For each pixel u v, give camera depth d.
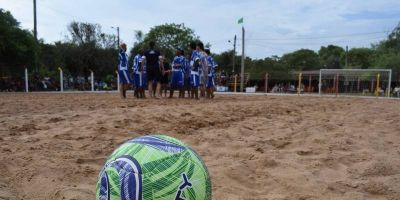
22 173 4.08
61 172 4.20
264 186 4.18
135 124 7.11
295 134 6.82
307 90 36.53
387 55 54.53
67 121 7.45
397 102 15.96
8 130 6.46
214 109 9.86
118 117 7.78
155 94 15.45
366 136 6.78
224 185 4.11
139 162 2.24
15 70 32.69
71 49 50.31
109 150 5.27
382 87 34.25
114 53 53.03
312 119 8.81
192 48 14.68
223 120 8.16
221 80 34.75
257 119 8.55
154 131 6.62
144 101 12.61
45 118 7.84
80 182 4.00
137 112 8.62
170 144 2.39
